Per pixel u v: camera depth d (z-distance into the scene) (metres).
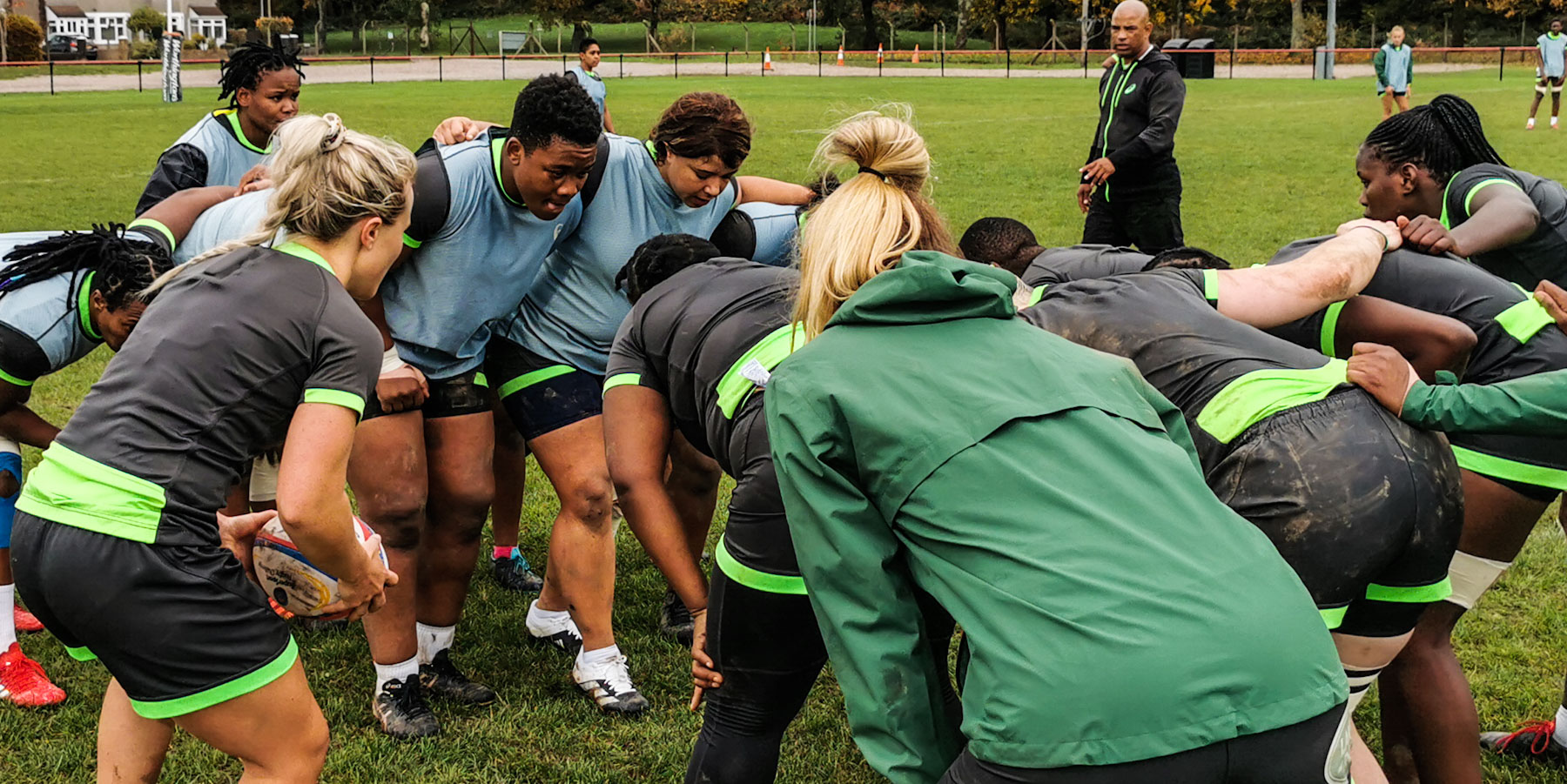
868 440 2.11
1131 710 1.88
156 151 18.39
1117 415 2.16
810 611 2.61
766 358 2.76
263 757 2.65
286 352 2.57
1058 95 30.64
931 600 2.54
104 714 2.88
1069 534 1.99
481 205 3.50
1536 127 20.50
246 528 2.98
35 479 2.54
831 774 3.54
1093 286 2.90
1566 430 2.41
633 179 3.79
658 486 3.07
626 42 61.03
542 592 4.25
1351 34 56.03
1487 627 4.40
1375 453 2.44
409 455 3.58
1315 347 3.09
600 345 3.83
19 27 50.38
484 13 70.94
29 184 14.88
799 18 68.31
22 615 4.29
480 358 3.76
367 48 60.34
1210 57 37.41
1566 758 3.53
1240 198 13.86
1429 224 3.26
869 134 2.45
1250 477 2.50
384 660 3.69
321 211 2.64
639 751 3.63
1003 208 13.27
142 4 70.94
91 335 3.52
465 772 3.52
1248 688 1.90
